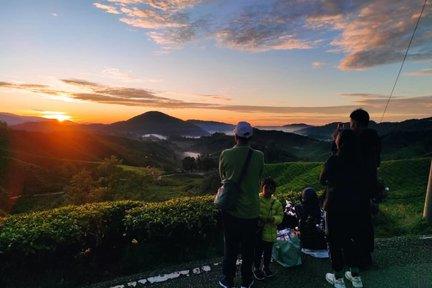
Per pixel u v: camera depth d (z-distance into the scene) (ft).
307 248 18.72
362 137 14.73
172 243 19.36
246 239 14.17
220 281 14.79
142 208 20.74
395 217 27.43
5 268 15.53
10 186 230.89
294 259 16.94
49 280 16.44
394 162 73.31
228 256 14.43
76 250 17.83
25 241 15.52
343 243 14.44
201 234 19.56
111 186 108.99
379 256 18.03
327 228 14.64
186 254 19.34
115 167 113.09
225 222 14.23
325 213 14.97
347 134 14.11
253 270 16.65
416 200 40.34
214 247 19.95
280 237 17.83
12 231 16.26
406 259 17.49
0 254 15.17
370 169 14.28
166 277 16.48
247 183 13.82
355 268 14.55
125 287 15.61
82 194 107.34
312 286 15.02
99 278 17.81
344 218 14.01
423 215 25.04
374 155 14.71
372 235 16.52
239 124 14.20
